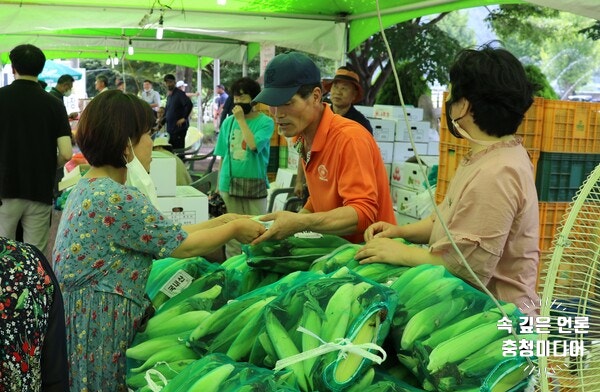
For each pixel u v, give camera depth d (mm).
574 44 15109
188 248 1980
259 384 1359
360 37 7098
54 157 4945
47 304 1358
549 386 1244
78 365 1922
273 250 2137
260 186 5562
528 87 1812
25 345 1295
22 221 4969
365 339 1458
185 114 12266
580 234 1254
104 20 6770
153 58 16500
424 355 1450
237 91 5398
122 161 2002
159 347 1787
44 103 4828
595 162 4320
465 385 1396
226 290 2064
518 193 1774
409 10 6285
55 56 17391
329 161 2514
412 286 1634
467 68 1806
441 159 4758
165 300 2156
